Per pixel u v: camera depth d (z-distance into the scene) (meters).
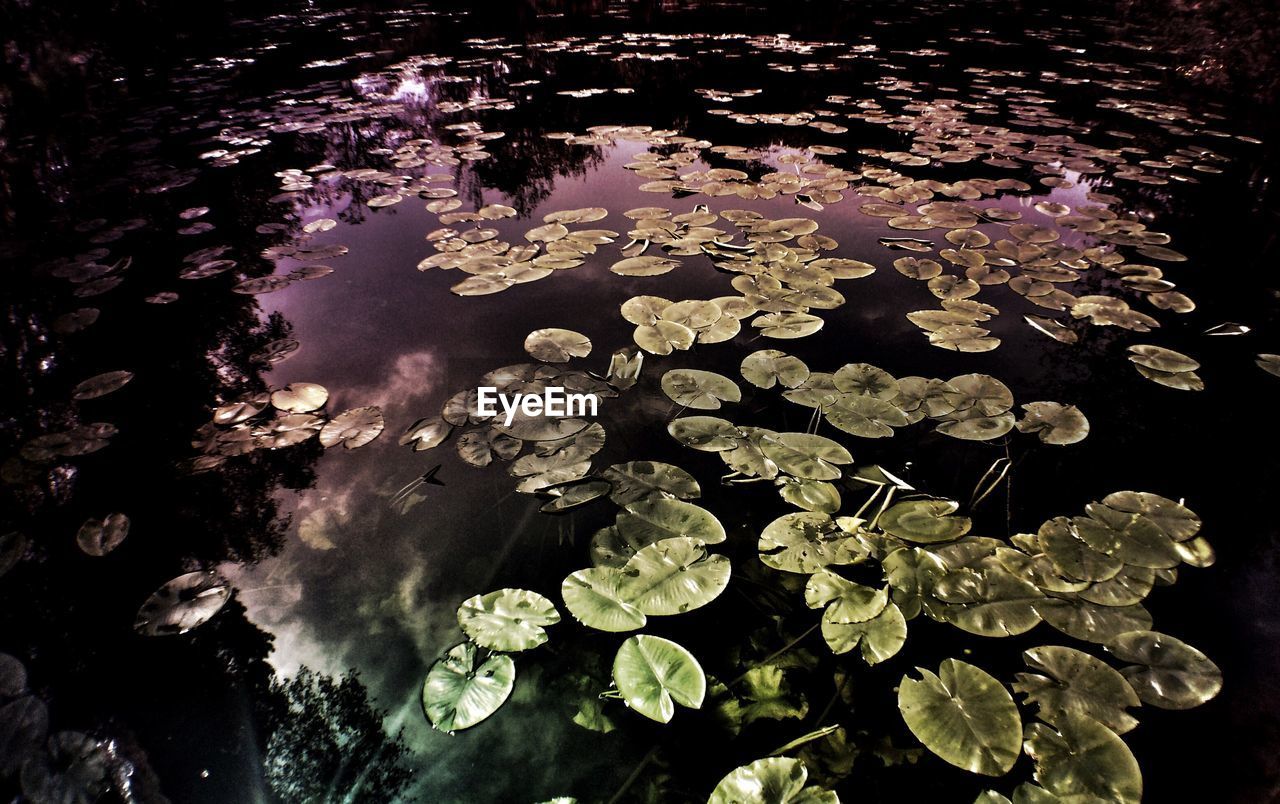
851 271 3.47
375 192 4.89
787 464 2.12
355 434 2.40
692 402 2.41
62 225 4.35
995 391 2.49
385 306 3.32
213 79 8.41
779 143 6.00
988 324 3.15
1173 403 2.61
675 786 1.37
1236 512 2.08
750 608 1.75
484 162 5.50
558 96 7.73
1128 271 3.63
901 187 4.82
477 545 1.97
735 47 10.73
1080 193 4.83
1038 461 2.29
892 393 2.48
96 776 1.42
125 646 1.71
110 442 2.42
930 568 1.77
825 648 1.64
